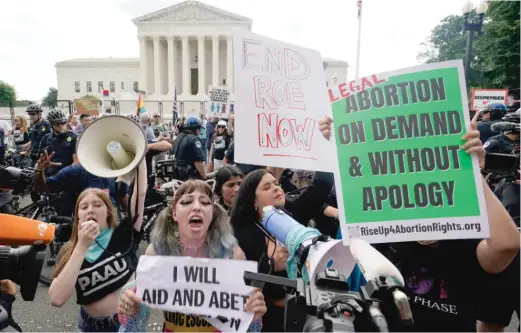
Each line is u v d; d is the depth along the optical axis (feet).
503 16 66.80
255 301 5.48
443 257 6.18
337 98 6.27
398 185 5.92
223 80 206.39
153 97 192.85
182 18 194.49
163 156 30.32
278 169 10.42
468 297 6.18
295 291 4.96
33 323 11.73
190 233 6.03
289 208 9.52
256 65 7.83
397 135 6.04
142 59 199.00
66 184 13.80
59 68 226.99
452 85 5.99
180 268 5.64
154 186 19.01
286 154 7.82
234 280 5.56
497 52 68.49
